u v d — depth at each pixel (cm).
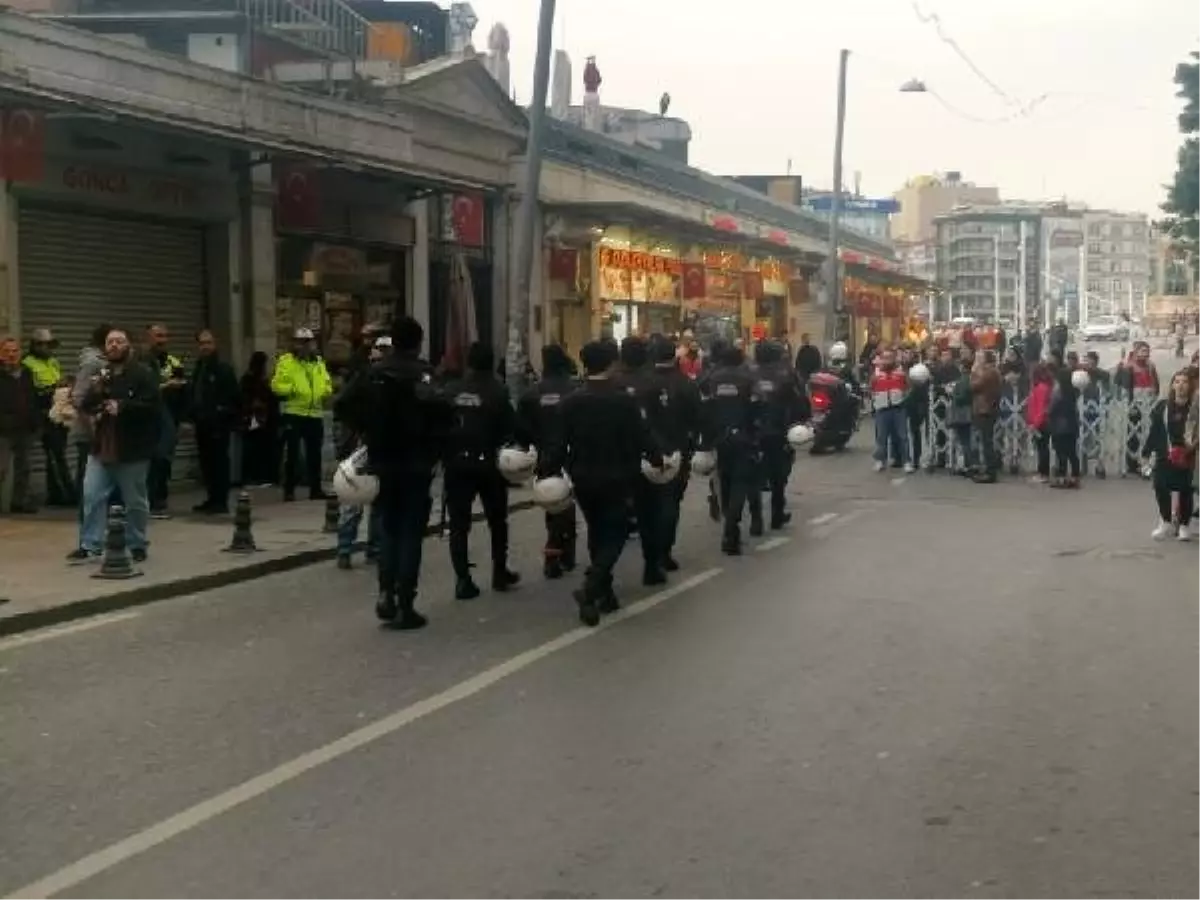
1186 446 1499
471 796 639
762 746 719
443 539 1519
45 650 970
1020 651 954
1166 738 739
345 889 529
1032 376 2267
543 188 2889
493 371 1165
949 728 755
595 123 4684
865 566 1334
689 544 1480
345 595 1185
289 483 1783
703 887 528
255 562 1288
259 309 2033
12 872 552
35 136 1551
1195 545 1497
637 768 681
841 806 623
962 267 15088
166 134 1644
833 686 850
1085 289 16088
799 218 5016
